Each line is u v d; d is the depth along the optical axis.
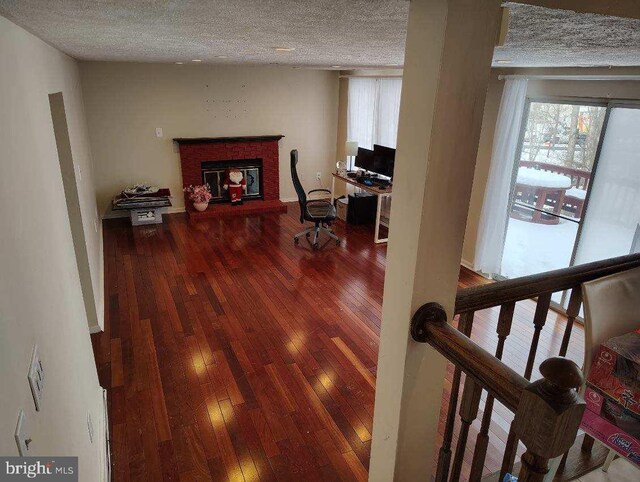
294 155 5.25
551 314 4.06
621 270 1.40
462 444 1.21
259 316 3.81
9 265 0.97
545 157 4.18
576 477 1.54
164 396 2.82
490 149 4.54
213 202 6.96
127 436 2.50
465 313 1.14
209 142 6.54
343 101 7.09
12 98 1.27
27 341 1.04
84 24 1.47
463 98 0.84
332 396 2.86
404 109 0.91
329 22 1.30
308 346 3.40
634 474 1.54
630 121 3.41
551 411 0.62
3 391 0.80
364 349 3.38
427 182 0.88
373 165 5.99
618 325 1.36
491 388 0.78
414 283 0.97
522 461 0.69
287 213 6.93
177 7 1.08
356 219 6.39
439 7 0.78
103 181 6.22
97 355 3.22
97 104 5.87
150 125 6.23
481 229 4.73
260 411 2.72
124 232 5.87
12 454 0.81
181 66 6.13
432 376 1.11
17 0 0.93
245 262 4.97
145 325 3.63
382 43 1.97
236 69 6.45
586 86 3.68
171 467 2.31
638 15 0.92
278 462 2.36
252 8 1.07
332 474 2.30
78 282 2.33
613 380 1.20
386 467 1.20
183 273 4.64
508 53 2.15
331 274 4.71
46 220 1.57
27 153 1.39
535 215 4.39
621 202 3.58
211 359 3.21
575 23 1.04
